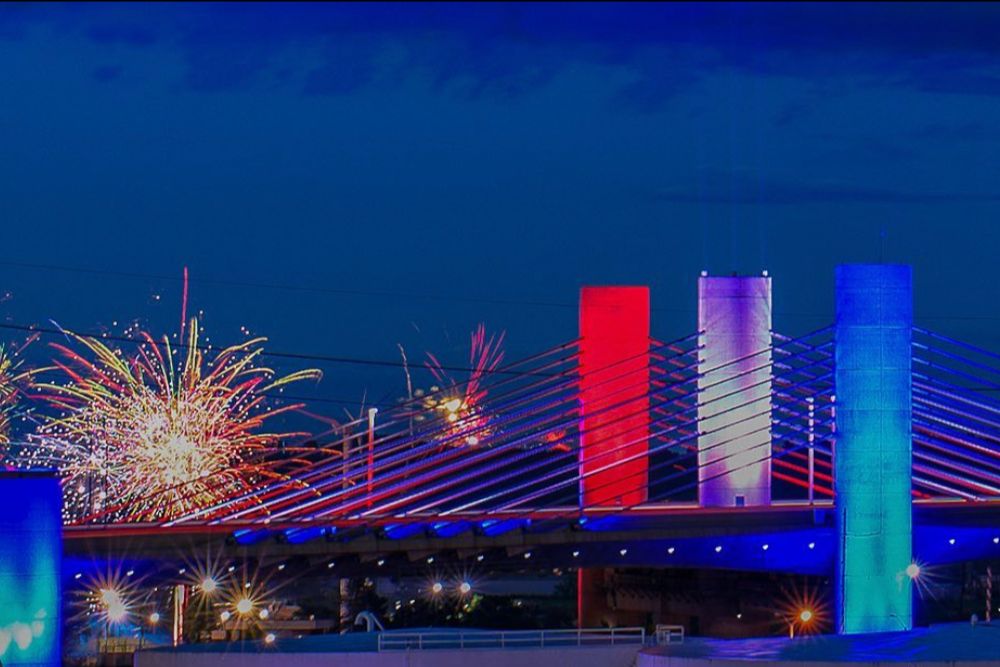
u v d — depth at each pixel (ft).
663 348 415.85
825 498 439.22
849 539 353.51
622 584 439.22
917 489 418.10
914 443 426.92
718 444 400.67
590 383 413.80
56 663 281.54
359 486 375.86
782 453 402.31
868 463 353.92
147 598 409.90
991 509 400.26
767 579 428.15
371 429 379.55
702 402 402.52
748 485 399.85
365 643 245.86
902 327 356.59
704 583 431.84
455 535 376.48
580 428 409.08
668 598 434.30
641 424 411.54
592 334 419.33
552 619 460.55
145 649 247.91
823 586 425.69
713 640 246.27
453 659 236.43
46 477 283.18
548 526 384.47
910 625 353.92
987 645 236.02
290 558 360.48
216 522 353.51
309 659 235.81
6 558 279.90
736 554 392.06
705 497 400.06
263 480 414.41
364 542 367.04
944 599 467.52
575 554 388.37
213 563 350.84
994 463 409.49
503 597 460.55
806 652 230.27
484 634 246.47
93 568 341.62
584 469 407.23
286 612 443.32
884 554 353.10
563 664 238.48
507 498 447.83
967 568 471.21
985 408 411.54
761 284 409.49
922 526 398.21
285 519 362.12
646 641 246.27
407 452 390.01
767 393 404.36
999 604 465.06
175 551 347.56
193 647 247.50
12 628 279.28
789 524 391.24
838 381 357.20
